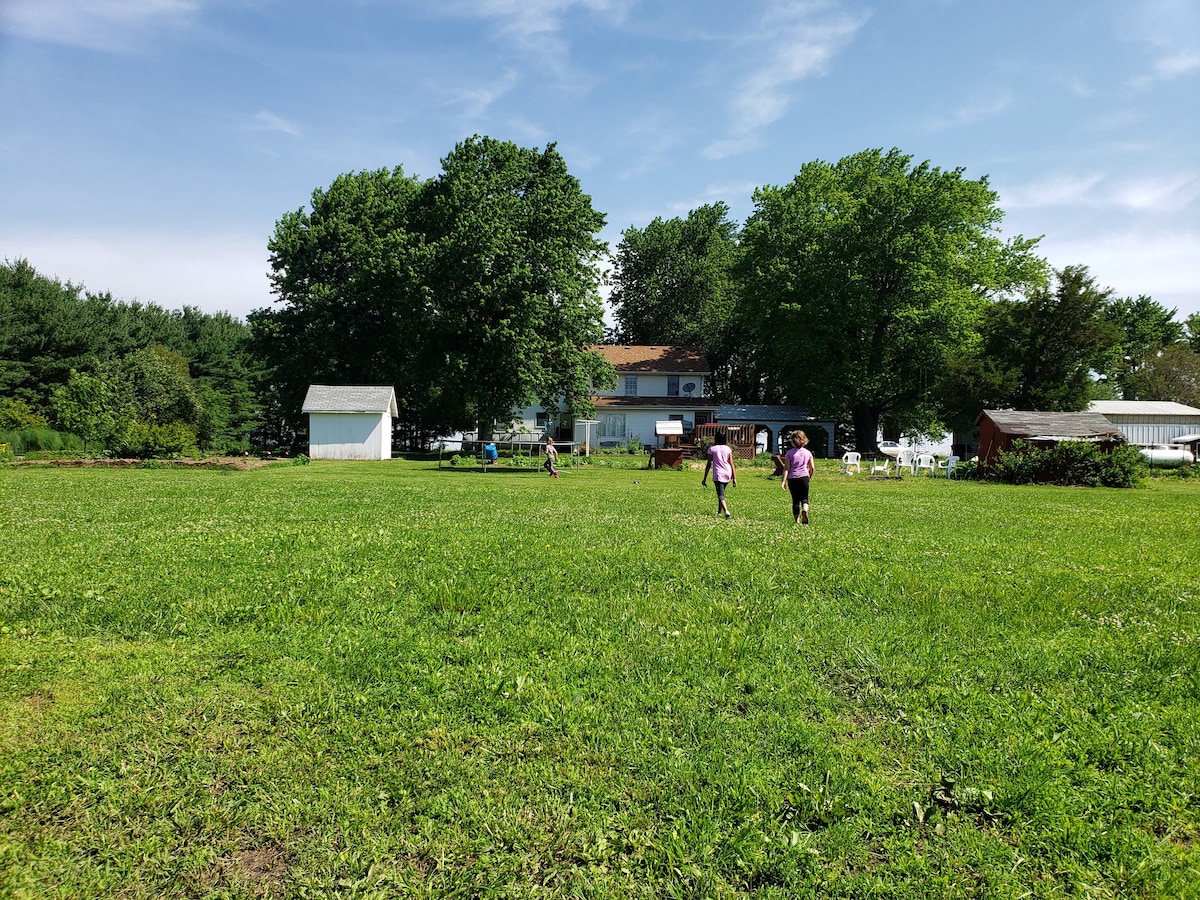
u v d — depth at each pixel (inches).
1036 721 173.9
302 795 141.3
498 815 135.4
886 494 876.0
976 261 1916.8
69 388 1621.6
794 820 135.6
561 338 1681.8
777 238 2004.2
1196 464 1636.3
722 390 2891.2
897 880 120.3
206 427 1732.3
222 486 828.6
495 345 1631.4
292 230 2004.2
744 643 223.5
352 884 117.8
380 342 2041.1
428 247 1657.2
